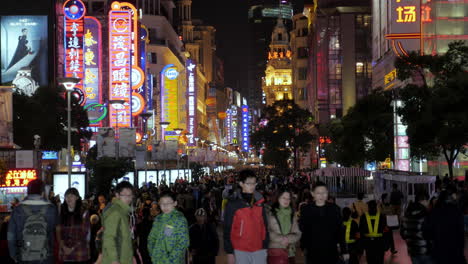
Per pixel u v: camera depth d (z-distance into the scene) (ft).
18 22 235.81
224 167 428.56
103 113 236.22
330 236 35.29
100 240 37.99
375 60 295.69
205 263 45.85
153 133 313.32
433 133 120.98
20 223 34.99
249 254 33.53
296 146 345.72
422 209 42.63
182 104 404.77
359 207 61.98
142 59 298.56
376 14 292.61
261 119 356.38
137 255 43.24
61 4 245.24
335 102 400.47
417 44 211.00
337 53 402.52
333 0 404.36
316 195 35.73
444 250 38.37
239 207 33.78
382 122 181.78
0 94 117.08
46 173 153.48
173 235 36.19
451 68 127.24
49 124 162.20
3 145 116.67
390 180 120.37
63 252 36.88
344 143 191.62
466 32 186.19
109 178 122.21
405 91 128.67
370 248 50.08
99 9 362.53
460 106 116.26
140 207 66.44
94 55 244.83
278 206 36.55
